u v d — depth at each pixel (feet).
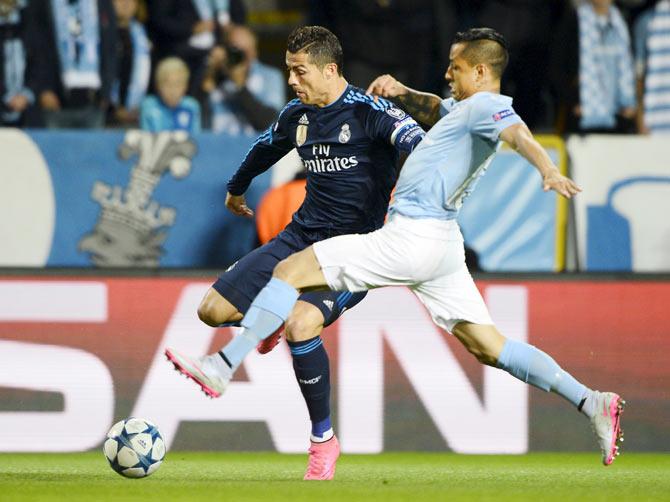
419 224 60.39
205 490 59.36
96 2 111.34
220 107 116.47
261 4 138.51
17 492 57.82
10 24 110.52
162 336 91.35
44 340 90.89
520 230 98.89
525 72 116.98
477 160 60.03
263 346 70.18
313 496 56.13
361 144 66.33
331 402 91.15
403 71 115.03
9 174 96.68
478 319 63.16
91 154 97.30
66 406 90.74
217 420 91.09
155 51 116.47
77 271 91.25
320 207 68.85
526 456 90.27
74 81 111.45
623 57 115.34
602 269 99.25
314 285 60.44
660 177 99.30
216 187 97.66
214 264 97.55
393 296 91.76
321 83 65.57
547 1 116.37
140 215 97.45
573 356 92.17
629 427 92.27
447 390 91.66
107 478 68.13
